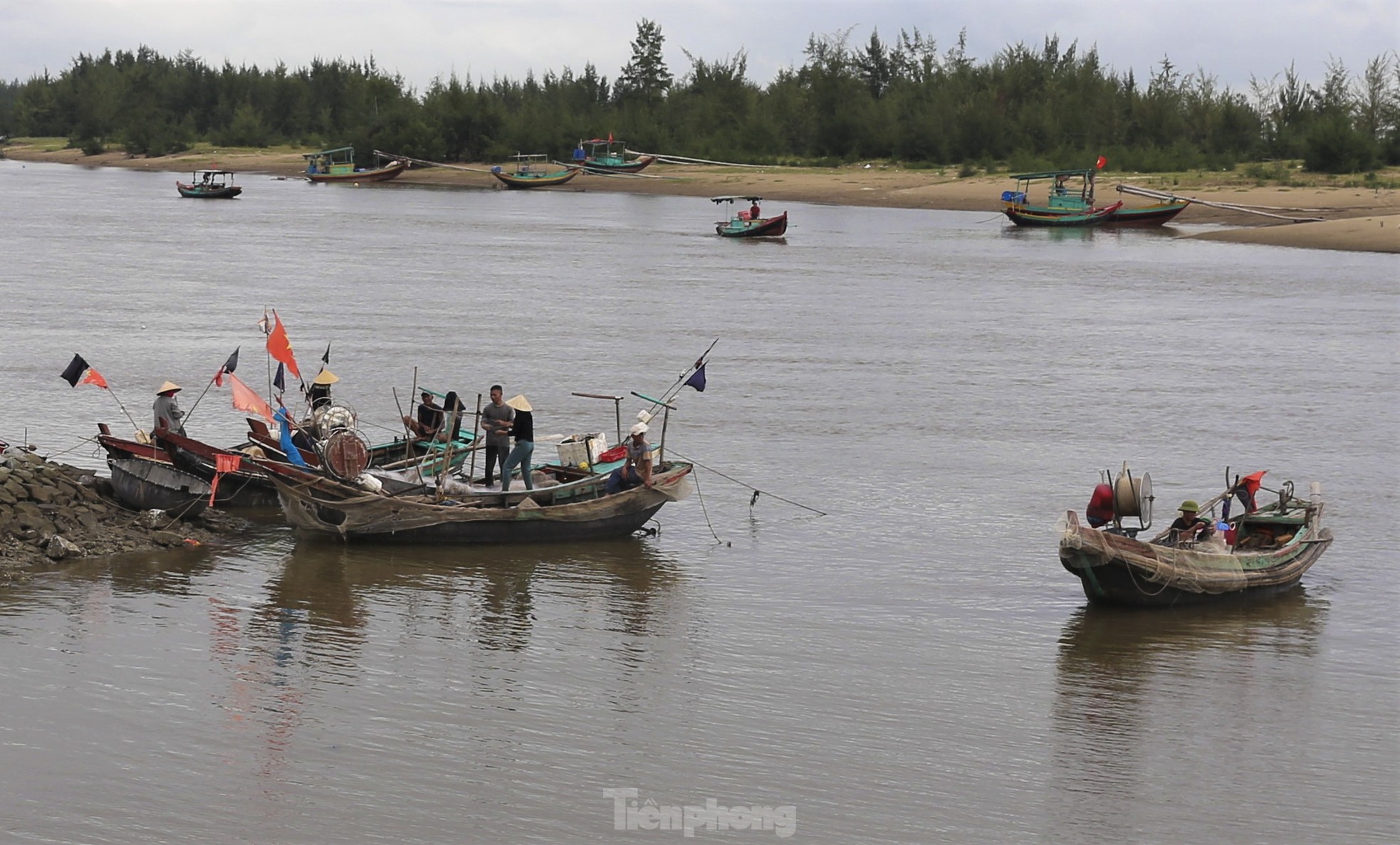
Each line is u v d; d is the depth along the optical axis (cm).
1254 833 2181
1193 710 2625
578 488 3656
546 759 2367
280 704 2558
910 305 8562
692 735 2473
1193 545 3206
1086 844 2133
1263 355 6719
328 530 3534
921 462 4528
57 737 2398
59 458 4275
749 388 5741
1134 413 5338
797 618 3094
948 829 2167
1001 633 3019
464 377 5862
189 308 7894
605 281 9650
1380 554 3612
